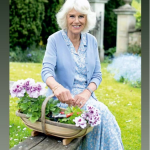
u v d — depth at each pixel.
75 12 2.79
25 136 3.68
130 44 8.76
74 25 2.82
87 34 3.07
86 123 2.46
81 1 2.79
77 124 2.40
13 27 8.28
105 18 9.73
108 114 2.79
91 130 2.63
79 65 2.93
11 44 8.43
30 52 8.41
